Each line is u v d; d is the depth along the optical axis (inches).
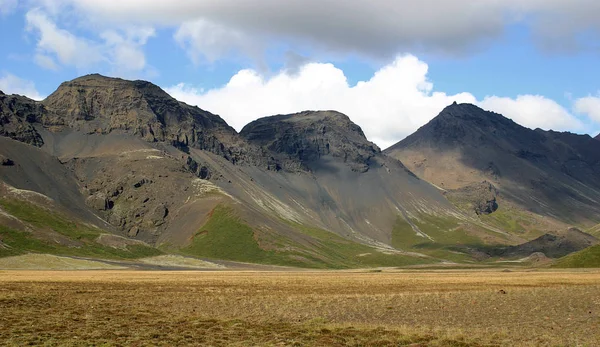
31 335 2625.5
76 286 5246.1
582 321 3164.4
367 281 6638.8
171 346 2466.8
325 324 3078.2
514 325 3053.6
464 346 2486.5
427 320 3257.9
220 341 2583.7
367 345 2539.4
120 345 2463.1
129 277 7317.9
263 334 2765.7
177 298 4256.9
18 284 5260.8
